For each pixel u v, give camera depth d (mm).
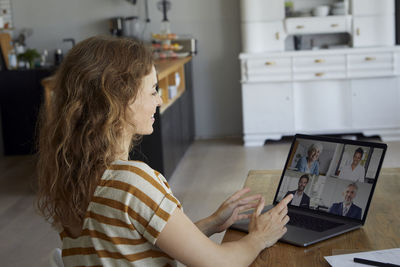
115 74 1160
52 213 1271
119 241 1135
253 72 5945
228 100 6605
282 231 1336
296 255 1297
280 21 6020
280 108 6004
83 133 1152
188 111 6109
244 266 1213
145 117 1222
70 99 1164
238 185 4621
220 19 6441
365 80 5855
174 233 1120
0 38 6289
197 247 1140
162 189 1147
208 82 6590
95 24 6609
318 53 5816
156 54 5844
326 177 1580
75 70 1168
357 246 1337
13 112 6152
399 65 5762
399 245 1334
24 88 6102
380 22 5895
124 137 1220
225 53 6508
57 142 1189
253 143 6098
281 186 1666
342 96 5922
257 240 1281
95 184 1151
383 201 1667
